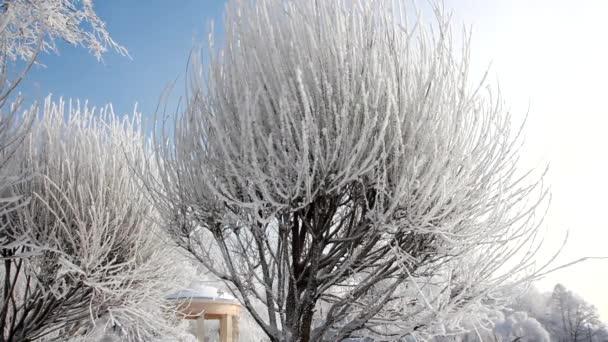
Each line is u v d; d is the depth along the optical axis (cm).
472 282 445
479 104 442
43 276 584
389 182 401
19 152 580
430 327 455
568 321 5616
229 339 1094
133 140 698
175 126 466
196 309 1055
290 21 420
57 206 592
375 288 531
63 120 673
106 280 625
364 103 362
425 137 389
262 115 414
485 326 496
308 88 390
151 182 511
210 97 457
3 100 304
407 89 404
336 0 416
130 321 714
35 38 813
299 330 424
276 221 480
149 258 686
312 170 389
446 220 413
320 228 419
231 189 401
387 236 483
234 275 453
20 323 596
